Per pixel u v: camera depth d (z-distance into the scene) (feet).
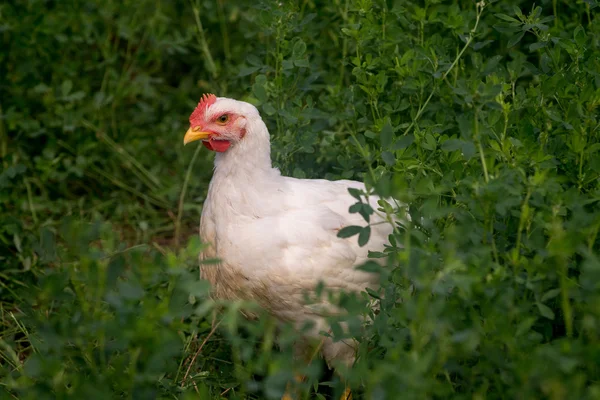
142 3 28.86
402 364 11.29
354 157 20.10
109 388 12.50
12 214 23.67
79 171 25.38
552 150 15.92
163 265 12.91
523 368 11.41
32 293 14.69
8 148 26.02
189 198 26.11
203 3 27.58
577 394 11.09
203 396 13.60
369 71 20.15
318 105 23.32
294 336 12.73
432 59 18.71
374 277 16.35
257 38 26.37
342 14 22.07
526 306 12.62
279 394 11.44
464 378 13.32
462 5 22.63
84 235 12.72
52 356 12.79
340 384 13.89
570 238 11.85
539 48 19.07
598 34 18.93
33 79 26.21
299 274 15.71
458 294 12.68
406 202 14.33
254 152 16.24
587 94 15.72
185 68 31.42
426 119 19.22
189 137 16.19
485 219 13.28
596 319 11.68
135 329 11.65
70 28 26.99
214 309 17.40
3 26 25.36
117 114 28.19
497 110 14.94
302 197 16.52
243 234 15.96
